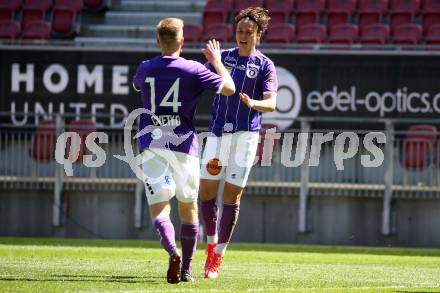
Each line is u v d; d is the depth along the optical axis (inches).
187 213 921.5
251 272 1127.0
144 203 1926.7
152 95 888.3
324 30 2439.7
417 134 1915.6
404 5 2551.7
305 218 1889.8
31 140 1952.5
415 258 1497.3
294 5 2576.3
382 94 2026.3
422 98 2018.9
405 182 1887.3
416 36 2412.6
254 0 2586.1
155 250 1533.0
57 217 1934.1
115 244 1721.2
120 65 2084.2
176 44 899.4
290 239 1913.1
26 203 1959.9
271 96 1002.1
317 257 1461.6
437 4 2534.5
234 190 1011.9
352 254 1579.7
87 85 2086.6
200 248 1653.5
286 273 1127.0
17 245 1624.0
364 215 1899.6
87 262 1214.3
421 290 932.6
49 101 2091.5
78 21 2600.9
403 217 1891.0
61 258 1286.9
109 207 1946.4
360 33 2516.0
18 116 2079.2
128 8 2716.5
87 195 1947.6
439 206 1883.6
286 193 1903.3
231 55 1023.6
